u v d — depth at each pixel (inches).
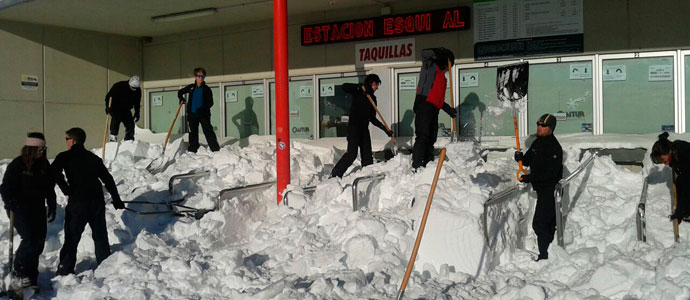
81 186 231.8
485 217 220.5
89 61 511.2
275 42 293.6
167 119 542.0
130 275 219.5
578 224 247.4
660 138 216.2
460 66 394.6
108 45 524.4
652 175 262.5
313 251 231.0
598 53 353.1
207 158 375.6
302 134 467.8
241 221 284.7
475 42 387.5
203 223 271.9
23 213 214.5
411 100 416.8
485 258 220.2
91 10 428.5
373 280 207.0
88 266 246.1
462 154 311.0
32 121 475.2
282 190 295.9
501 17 378.0
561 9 359.9
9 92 460.8
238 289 210.1
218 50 501.4
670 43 333.7
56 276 227.9
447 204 231.8
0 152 456.8
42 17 450.9
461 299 191.6
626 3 343.6
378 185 281.9
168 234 270.8
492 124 387.9
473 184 242.2
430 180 263.7
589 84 359.3
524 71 315.6
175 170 357.7
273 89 475.5
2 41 456.4
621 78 349.7
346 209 254.7
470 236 221.0
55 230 269.3
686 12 329.7
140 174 344.5
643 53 342.0
